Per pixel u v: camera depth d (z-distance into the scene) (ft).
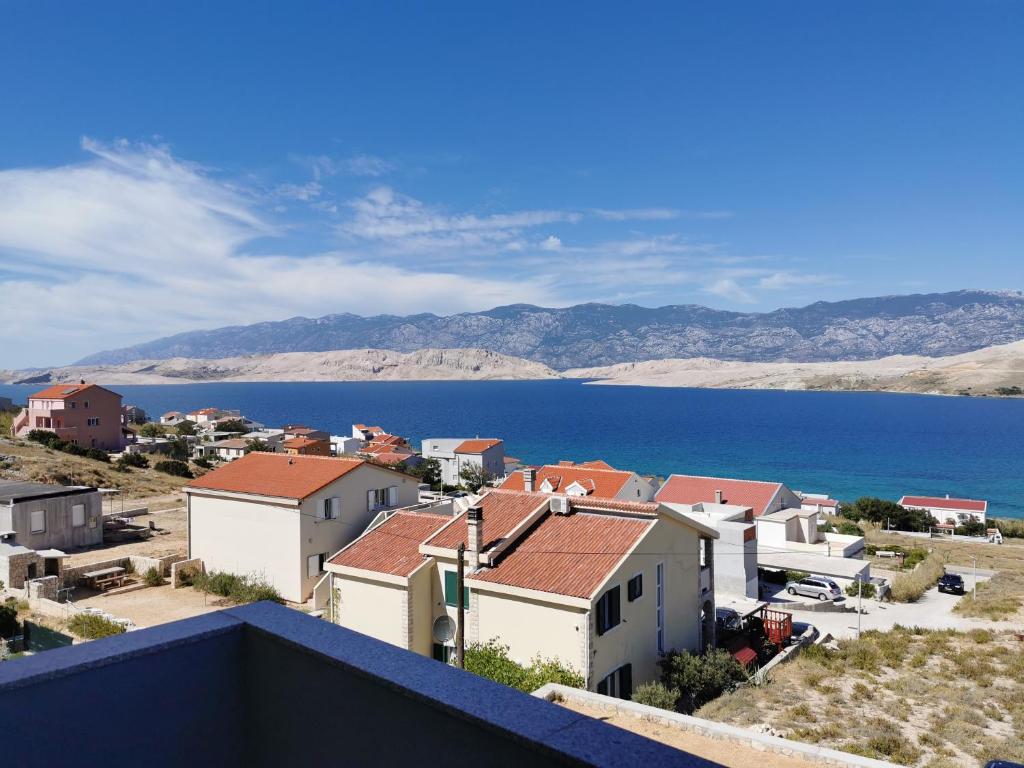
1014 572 170.71
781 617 106.42
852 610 122.42
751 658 86.07
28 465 205.36
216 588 112.78
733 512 143.23
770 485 175.63
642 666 74.28
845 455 556.10
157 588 116.98
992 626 103.45
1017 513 353.72
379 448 396.57
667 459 525.34
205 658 12.04
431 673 10.43
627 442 637.30
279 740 11.97
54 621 94.27
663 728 50.29
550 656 68.13
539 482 176.96
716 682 73.05
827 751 44.29
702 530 87.10
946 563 188.85
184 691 11.71
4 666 9.98
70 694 10.22
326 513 118.11
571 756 8.11
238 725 12.53
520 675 64.64
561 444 620.90
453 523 84.84
